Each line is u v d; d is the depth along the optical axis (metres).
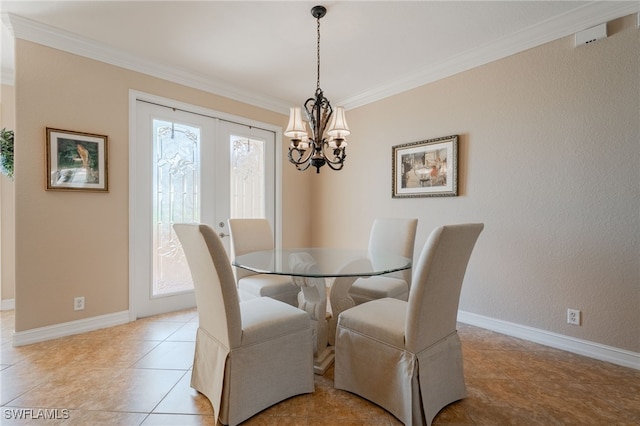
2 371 1.91
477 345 2.32
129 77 2.76
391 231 2.71
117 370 1.93
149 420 1.48
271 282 2.54
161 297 3.02
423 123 3.08
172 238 3.09
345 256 2.33
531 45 2.37
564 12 2.13
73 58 2.46
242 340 1.45
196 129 3.25
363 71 3.06
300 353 1.67
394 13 2.14
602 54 2.06
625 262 1.99
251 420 1.49
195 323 2.75
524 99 2.41
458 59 2.76
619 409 1.56
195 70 3.06
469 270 2.76
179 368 1.96
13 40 2.39
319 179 4.25
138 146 2.85
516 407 1.58
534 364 2.02
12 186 3.08
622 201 2.00
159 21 2.25
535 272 2.38
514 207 2.48
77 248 2.50
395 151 3.30
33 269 2.30
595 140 2.10
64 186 2.42
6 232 3.05
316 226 4.30
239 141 3.63
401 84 3.24
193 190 3.24
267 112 3.87
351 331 1.69
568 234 2.22
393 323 1.56
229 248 3.52
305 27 2.32
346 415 1.52
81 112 2.50
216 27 2.32
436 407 1.48
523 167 2.43
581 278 2.16
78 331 2.50
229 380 1.42
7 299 3.06
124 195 2.75
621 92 2.00
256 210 3.80
